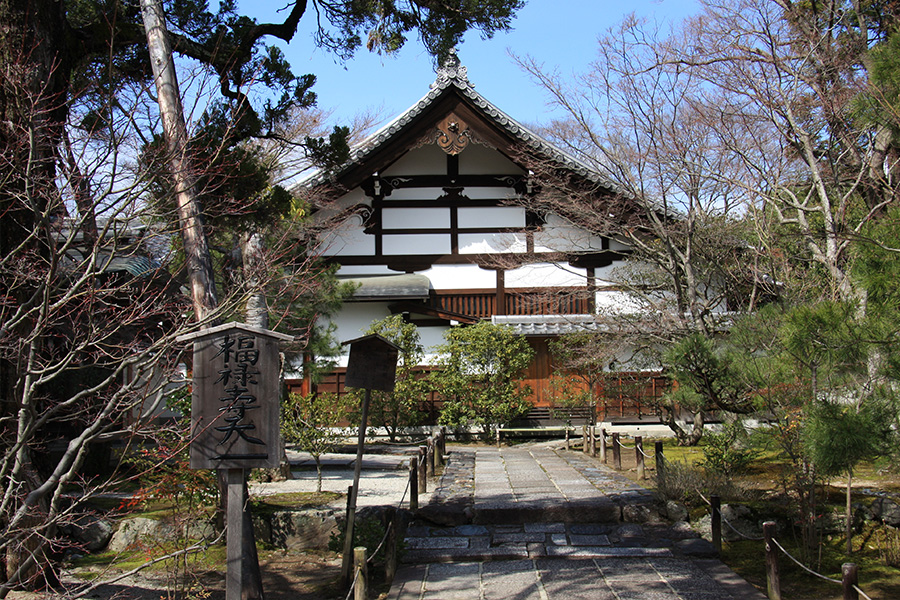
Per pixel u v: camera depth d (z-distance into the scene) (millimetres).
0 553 5816
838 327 5441
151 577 6984
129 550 7742
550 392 18031
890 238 5492
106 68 7195
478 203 19703
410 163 19797
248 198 7000
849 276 5945
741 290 14461
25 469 5652
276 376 5078
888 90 6051
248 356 5070
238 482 5004
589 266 19328
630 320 14633
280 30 8531
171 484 7008
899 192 7945
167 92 6234
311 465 14031
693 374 7633
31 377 5062
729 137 13531
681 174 13570
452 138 18125
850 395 6516
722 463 10250
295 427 10523
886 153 9234
